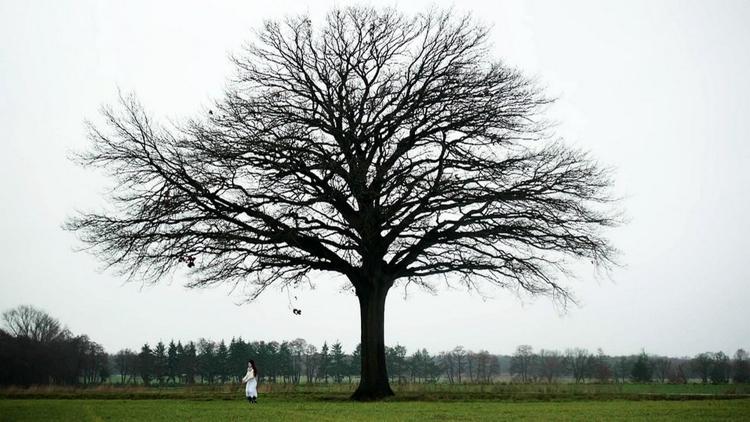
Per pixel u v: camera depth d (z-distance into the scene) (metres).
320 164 24.11
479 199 24.64
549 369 81.81
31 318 97.31
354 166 23.92
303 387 33.34
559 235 25.11
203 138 24.92
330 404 21.16
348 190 24.31
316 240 25.41
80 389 30.72
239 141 24.77
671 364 70.75
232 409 19.00
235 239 24.28
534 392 27.03
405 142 25.78
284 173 24.88
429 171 25.19
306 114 26.33
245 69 27.16
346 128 25.98
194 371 91.19
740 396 24.64
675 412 16.69
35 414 17.28
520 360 83.62
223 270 25.27
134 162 24.50
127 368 95.94
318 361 84.88
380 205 24.22
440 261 26.81
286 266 26.05
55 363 85.38
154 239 23.91
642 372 70.88
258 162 24.94
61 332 92.81
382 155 25.81
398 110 25.50
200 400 24.48
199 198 24.59
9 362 80.94
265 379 84.44
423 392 27.14
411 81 26.55
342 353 84.69
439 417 15.73
